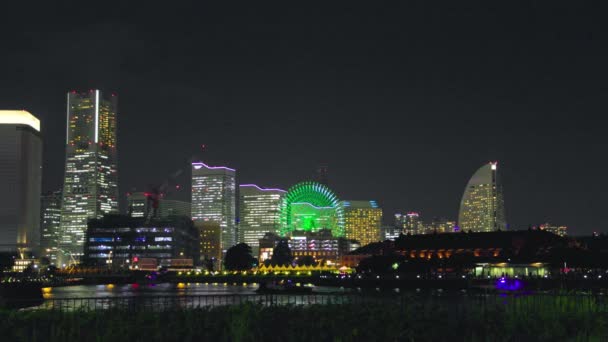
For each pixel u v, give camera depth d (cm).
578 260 19225
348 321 6650
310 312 6981
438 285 19525
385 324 6512
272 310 7012
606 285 16500
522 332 6431
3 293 15750
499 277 18862
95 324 6769
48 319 6931
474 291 17538
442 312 6988
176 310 7356
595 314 6975
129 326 6550
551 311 7069
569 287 16688
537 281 16925
